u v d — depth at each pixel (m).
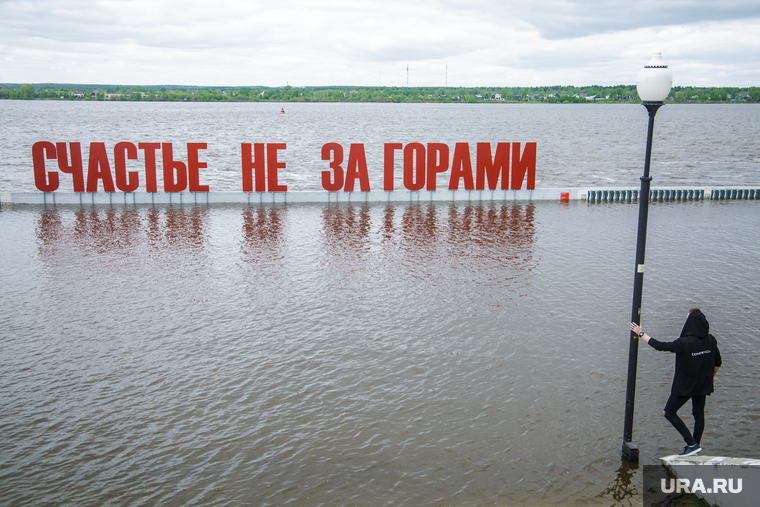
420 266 22.64
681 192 40.31
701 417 9.98
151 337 15.84
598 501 9.42
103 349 15.09
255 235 27.56
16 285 19.97
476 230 29.12
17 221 30.19
